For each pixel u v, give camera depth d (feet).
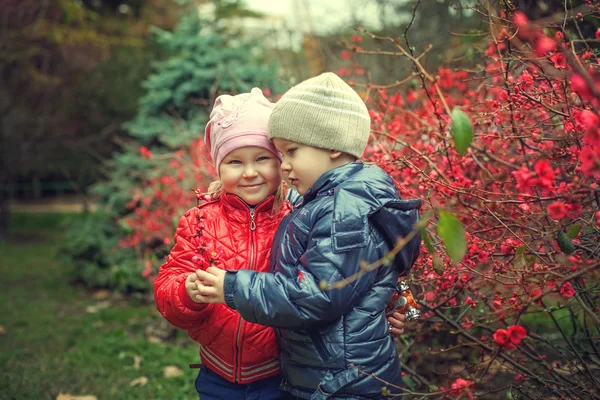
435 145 8.24
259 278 5.45
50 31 37.06
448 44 14.67
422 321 8.18
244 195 6.39
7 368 12.27
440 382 9.05
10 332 15.48
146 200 16.33
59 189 67.21
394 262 5.85
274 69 22.04
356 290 5.37
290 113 5.76
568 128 5.92
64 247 22.17
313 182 5.89
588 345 8.62
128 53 46.03
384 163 7.15
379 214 5.47
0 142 39.40
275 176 6.41
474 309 8.18
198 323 6.29
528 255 5.79
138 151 22.24
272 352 6.32
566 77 5.53
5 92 38.58
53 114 41.81
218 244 6.35
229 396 6.43
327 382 5.46
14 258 29.32
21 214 51.65
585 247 6.00
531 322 9.55
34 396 10.68
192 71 21.86
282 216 6.61
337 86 5.88
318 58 16.96
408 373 8.38
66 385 11.32
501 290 7.36
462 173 7.76
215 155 6.53
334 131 5.72
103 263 21.25
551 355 8.91
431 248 5.35
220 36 23.29
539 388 7.48
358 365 5.45
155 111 22.66
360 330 5.49
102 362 12.79
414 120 9.36
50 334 15.19
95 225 21.94
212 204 6.68
